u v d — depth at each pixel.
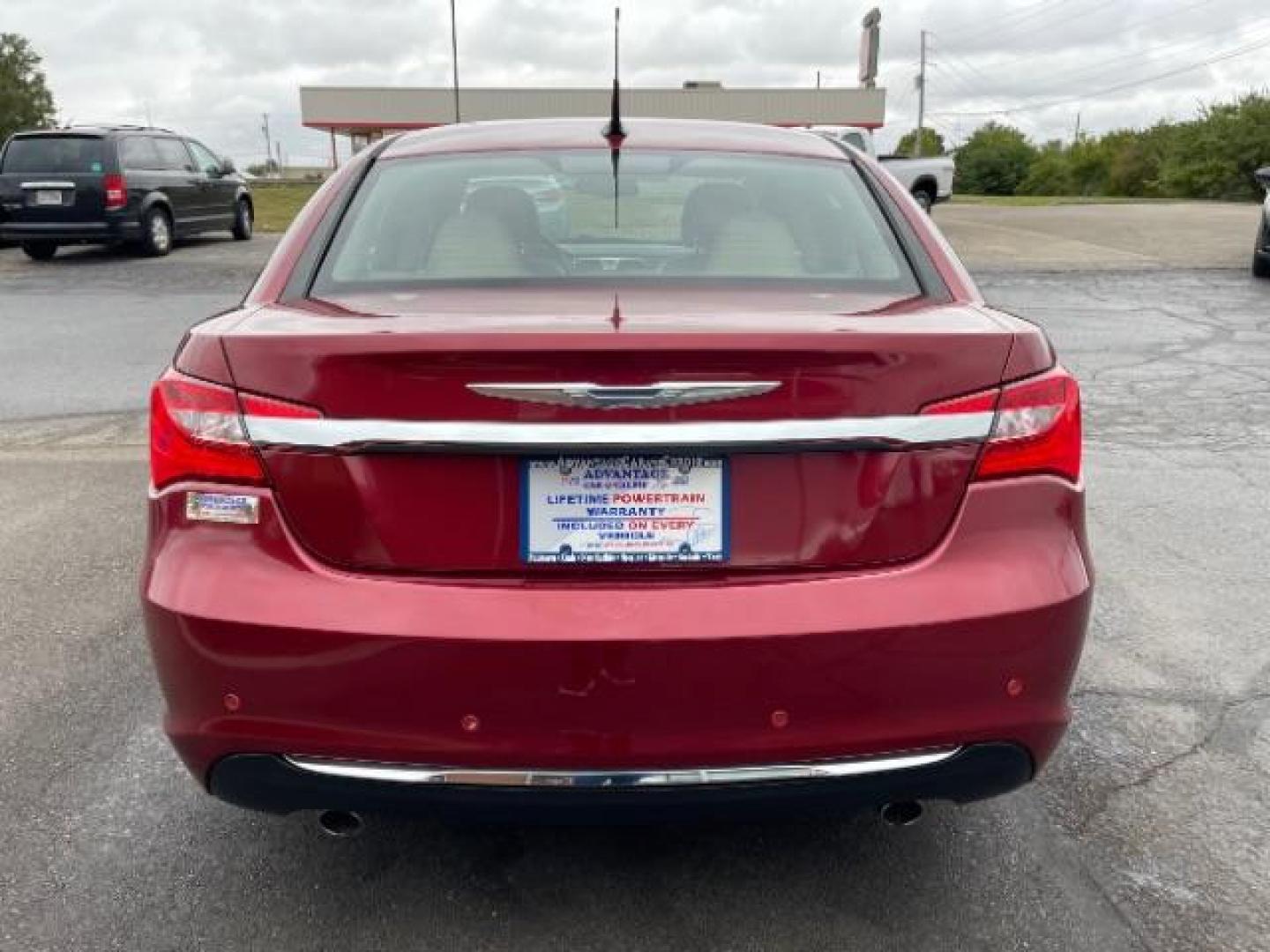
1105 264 15.14
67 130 15.46
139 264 15.48
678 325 2.04
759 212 2.84
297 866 2.61
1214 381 8.02
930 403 2.08
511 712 2.03
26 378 8.10
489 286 2.48
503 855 2.66
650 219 2.83
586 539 2.05
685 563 2.06
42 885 2.53
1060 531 2.18
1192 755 3.09
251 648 2.05
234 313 2.35
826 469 2.07
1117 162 70.88
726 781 2.07
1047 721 2.18
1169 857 2.65
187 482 2.12
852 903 2.49
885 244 2.72
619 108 3.22
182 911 2.45
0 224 15.52
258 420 2.06
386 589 2.05
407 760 2.07
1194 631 3.90
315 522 2.07
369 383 2.01
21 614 4.00
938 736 2.11
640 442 1.99
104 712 3.31
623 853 2.67
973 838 2.72
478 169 2.99
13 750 3.09
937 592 2.08
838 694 2.06
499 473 2.04
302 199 29.55
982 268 14.80
